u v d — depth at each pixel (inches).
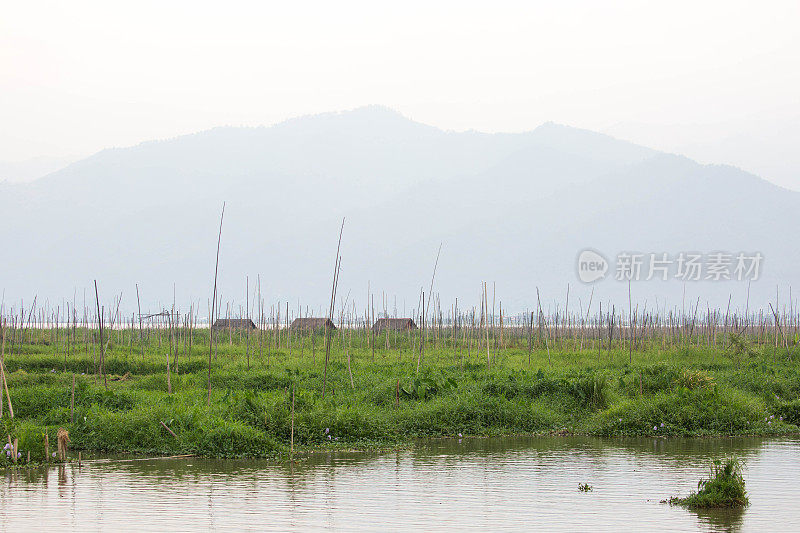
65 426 1103.6
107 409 1197.7
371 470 940.6
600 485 866.1
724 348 2402.8
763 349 2329.0
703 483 808.9
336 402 1264.8
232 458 1003.3
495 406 1272.1
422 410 1230.9
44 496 801.6
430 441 1167.0
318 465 968.9
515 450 1090.7
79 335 3031.5
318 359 2164.1
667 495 818.2
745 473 940.0
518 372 1660.9
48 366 1996.8
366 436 1126.4
